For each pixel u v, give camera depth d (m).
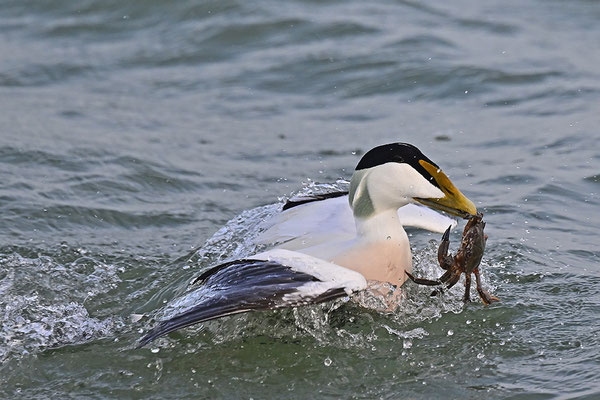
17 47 17.58
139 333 9.05
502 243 10.51
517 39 17.47
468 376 8.03
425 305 9.20
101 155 13.25
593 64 16.31
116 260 10.55
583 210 11.40
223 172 12.93
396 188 8.81
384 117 14.70
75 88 15.90
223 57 17.23
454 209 8.68
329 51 17.09
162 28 18.34
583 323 8.80
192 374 8.30
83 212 11.65
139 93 15.75
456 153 13.30
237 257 10.06
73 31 18.27
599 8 18.86
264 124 14.56
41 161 12.98
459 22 18.33
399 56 16.72
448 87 15.62
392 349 8.54
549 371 8.01
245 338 8.80
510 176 12.42
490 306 9.18
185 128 14.38
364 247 9.04
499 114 14.60
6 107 14.93
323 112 14.99
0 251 10.59
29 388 8.17
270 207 11.39
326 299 7.89
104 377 8.30
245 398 7.89
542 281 9.66
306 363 8.38
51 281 10.01
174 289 9.84
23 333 8.99
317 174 12.80
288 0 19.23
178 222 11.55
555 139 13.53
